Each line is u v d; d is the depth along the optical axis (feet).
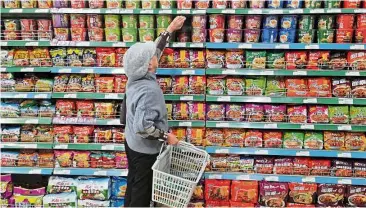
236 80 11.46
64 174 11.91
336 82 11.11
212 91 11.48
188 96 11.36
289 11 10.62
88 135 11.79
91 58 11.56
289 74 11.00
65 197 11.60
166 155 10.19
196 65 11.32
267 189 11.41
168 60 11.37
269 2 10.80
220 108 11.56
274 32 10.99
